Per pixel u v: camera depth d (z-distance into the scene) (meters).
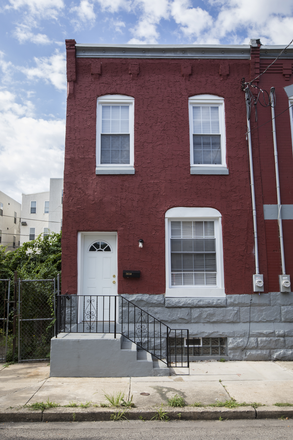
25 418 4.98
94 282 8.26
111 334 7.06
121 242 8.15
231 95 8.78
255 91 8.76
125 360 6.65
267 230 8.35
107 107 8.78
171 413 5.07
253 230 8.33
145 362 6.66
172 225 8.43
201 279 8.28
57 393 5.70
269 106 8.72
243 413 5.10
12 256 10.52
